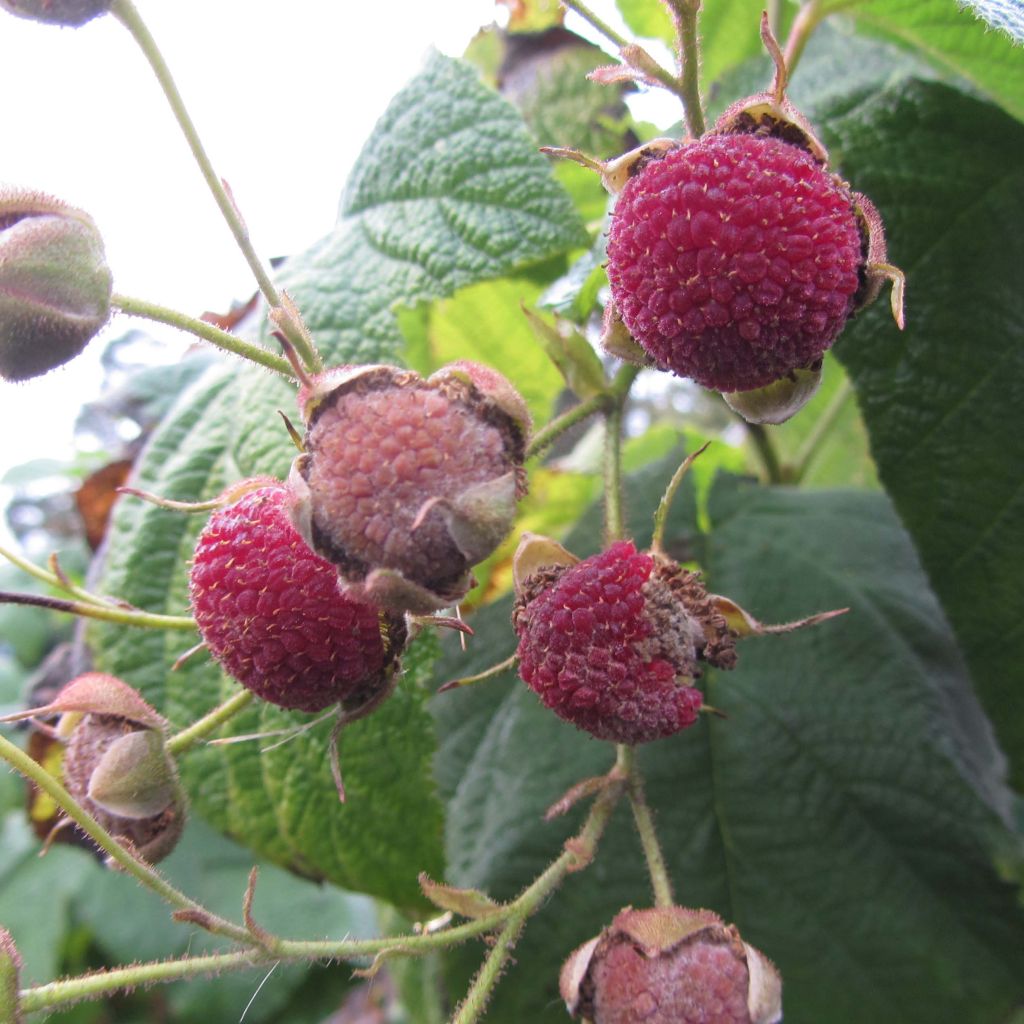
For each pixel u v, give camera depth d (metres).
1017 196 0.09
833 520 0.11
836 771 0.09
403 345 0.09
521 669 0.06
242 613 0.06
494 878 0.09
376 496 0.06
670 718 0.06
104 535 0.11
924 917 0.09
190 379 0.11
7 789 0.19
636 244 0.06
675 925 0.06
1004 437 0.08
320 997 0.19
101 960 0.19
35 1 0.06
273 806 0.09
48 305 0.06
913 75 0.09
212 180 0.06
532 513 0.13
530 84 0.11
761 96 0.06
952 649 0.10
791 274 0.06
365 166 0.10
